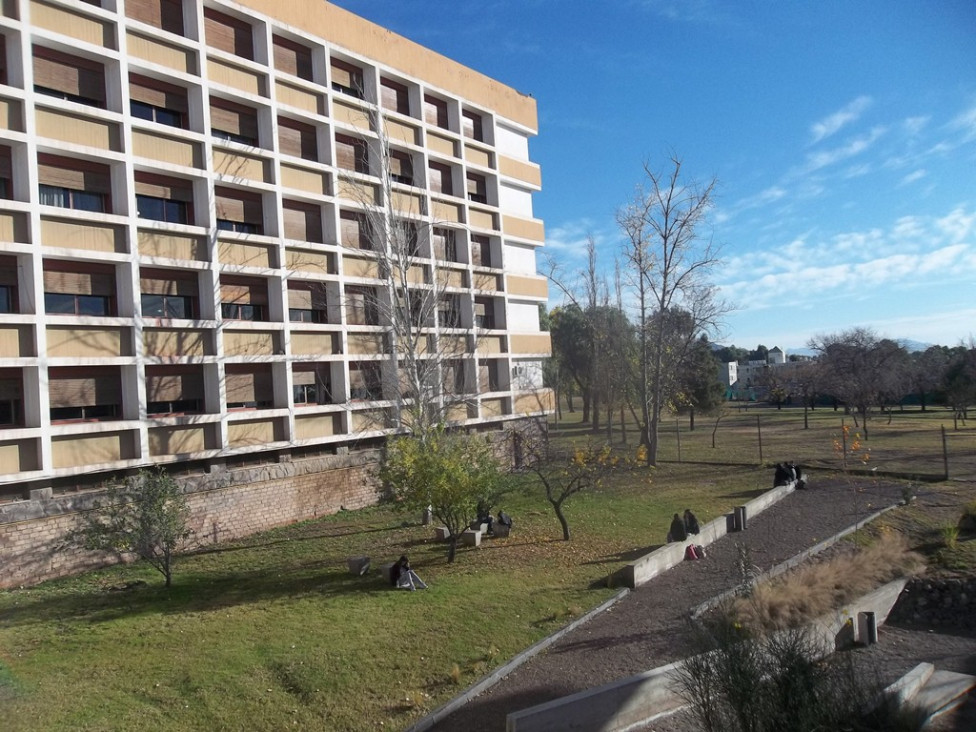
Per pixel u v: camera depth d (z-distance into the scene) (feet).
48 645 35.24
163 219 60.23
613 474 87.97
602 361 143.33
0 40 50.47
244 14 66.54
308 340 71.31
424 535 61.16
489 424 97.04
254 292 66.90
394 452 52.85
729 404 278.67
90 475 52.75
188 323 59.16
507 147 105.29
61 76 53.36
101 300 55.31
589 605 42.06
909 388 177.47
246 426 64.54
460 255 93.20
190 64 61.93
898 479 79.61
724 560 51.01
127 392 55.52
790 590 41.34
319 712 28.99
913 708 27.91
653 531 61.46
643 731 28.40
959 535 54.44
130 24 56.75
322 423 72.13
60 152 52.13
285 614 39.93
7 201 48.47
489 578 47.29
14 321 48.52
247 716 28.32
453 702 29.91
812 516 63.36
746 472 91.97
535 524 65.00
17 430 48.14
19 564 47.11
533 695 30.83
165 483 46.73
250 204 66.95
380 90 82.53
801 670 24.09
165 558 46.52
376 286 78.64
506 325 99.91
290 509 67.36
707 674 24.54
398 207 75.15
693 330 109.81
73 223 52.75
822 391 203.82
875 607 42.65
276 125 68.44
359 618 38.99
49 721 26.96
